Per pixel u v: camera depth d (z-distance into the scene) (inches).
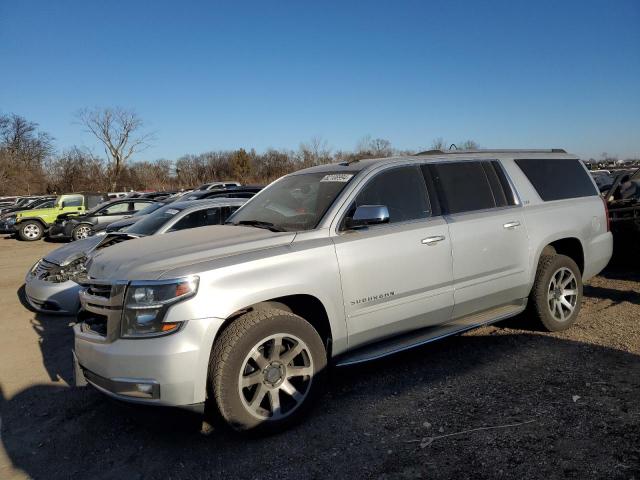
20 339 238.4
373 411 145.9
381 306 155.9
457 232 173.0
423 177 176.4
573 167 226.7
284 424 135.3
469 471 114.0
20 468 130.0
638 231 291.4
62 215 711.7
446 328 173.8
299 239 146.5
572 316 208.4
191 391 123.0
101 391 129.1
